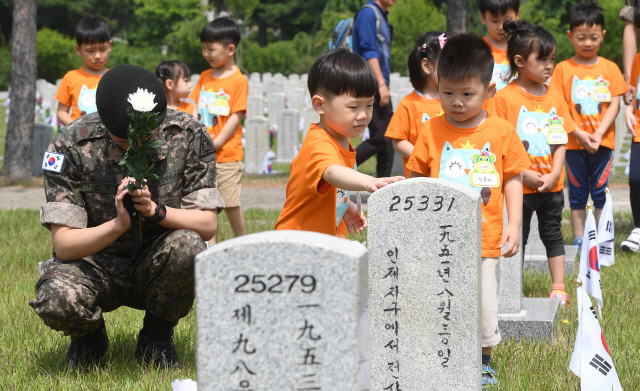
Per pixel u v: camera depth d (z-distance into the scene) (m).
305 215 3.44
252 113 19.09
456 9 11.93
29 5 14.43
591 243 3.80
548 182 5.10
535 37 5.01
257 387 2.11
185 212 3.58
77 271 3.50
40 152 16.06
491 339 3.68
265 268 2.09
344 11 40.88
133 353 3.90
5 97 31.38
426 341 3.15
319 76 3.29
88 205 3.61
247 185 13.95
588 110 6.91
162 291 3.57
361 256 2.11
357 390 2.09
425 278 3.11
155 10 39.03
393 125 5.03
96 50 6.89
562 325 4.79
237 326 2.10
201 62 36.53
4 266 6.35
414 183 3.08
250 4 35.50
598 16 6.82
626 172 13.01
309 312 2.08
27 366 3.72
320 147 3.27
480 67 3.59
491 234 3.74
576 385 3.48
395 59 31.28
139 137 3.23
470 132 3.83
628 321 4.64
